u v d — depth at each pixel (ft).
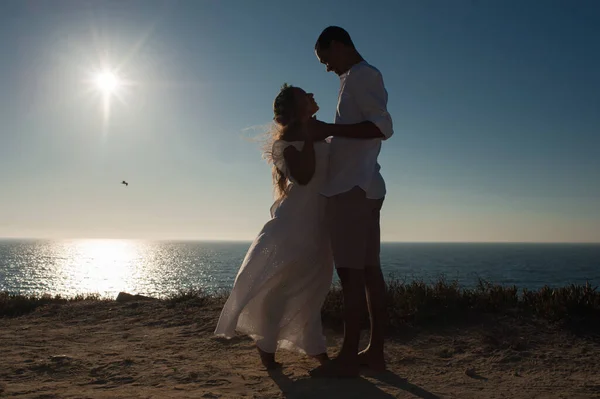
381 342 11.49
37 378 10.81
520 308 17.61
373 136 10.57
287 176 10.88
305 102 10.84
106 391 9.55
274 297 11.03
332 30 11.34
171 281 281.95
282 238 10.93
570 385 10.41
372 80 10.78
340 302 17.81
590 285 17.49
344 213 10.72
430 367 12.12
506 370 11.82
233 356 13.20
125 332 17.58
